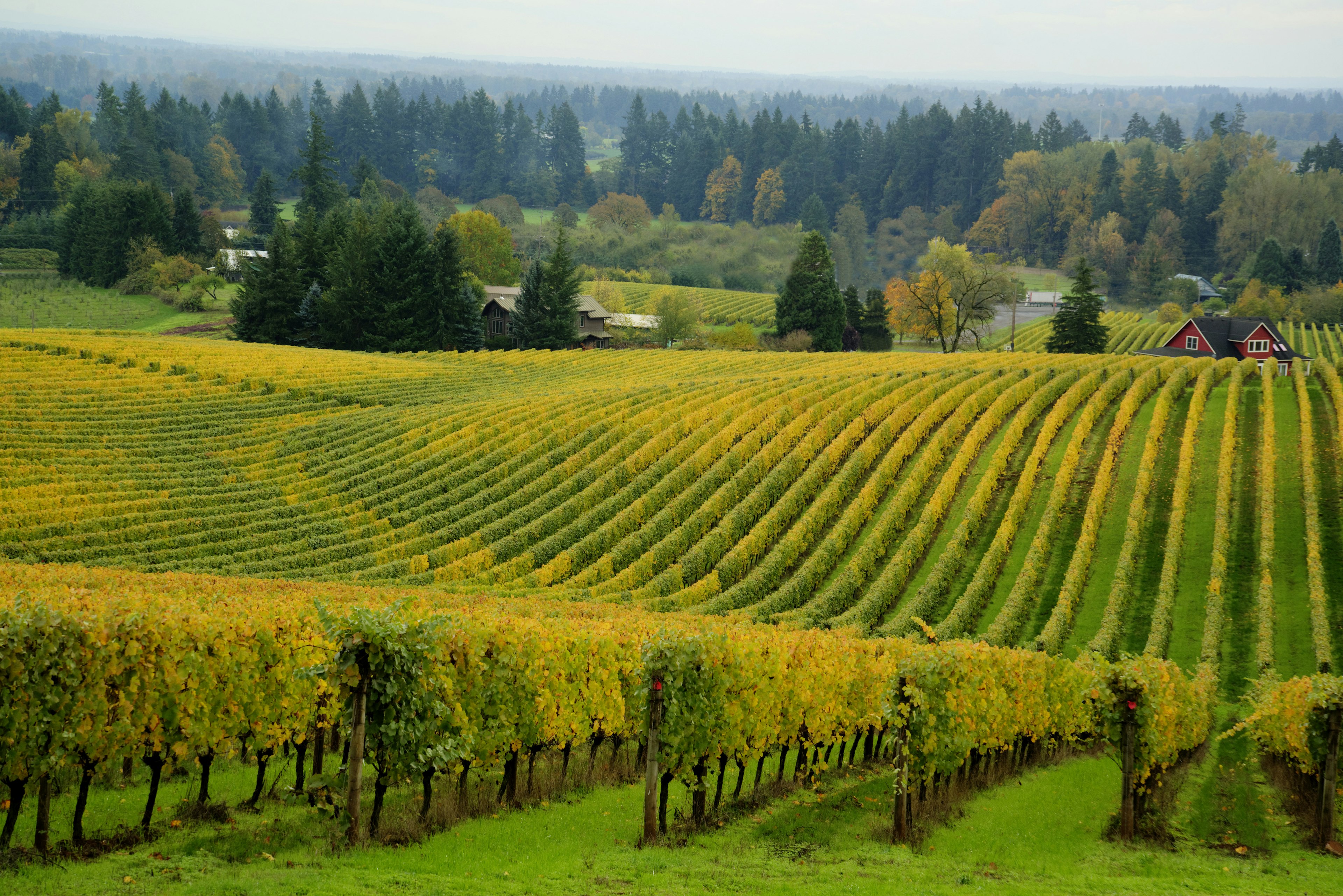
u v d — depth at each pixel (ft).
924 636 127.44
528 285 375.86
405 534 160.86
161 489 170.81
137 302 452.76
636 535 157.48
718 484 176.76
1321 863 65.36
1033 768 91.20
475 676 65.05
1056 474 184.65
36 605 51.98
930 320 418.51
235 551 151.02
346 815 55.62
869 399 218.18
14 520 145.69
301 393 232.32
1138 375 248.32
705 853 59.41
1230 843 70.44
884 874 57.11
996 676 82.53
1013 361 270.87
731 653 69.92
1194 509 168.55
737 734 69.15
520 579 144.66
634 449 190.70
